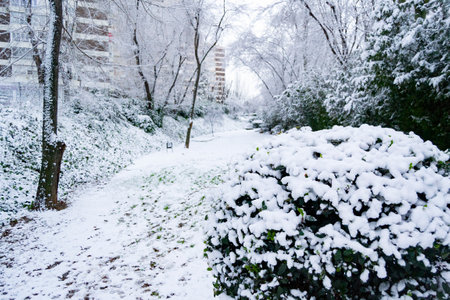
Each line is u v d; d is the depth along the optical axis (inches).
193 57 984.3
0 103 442.9
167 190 352.5
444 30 207.6
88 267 186.2
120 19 675.4
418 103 244.1
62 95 527.2
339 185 77.8
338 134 100.0
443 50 218.5
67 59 432.8
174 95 1038.4
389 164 81.0
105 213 302.7
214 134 1128.2
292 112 667.4
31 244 224.7
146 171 466.6
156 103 971.3
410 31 225.8
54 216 281.6
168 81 978.7
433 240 65.4
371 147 93.7
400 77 236.5
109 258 197.3
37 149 396.8
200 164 467.2
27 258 201.8
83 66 493.7
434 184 77.4
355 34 528.1
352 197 74.8
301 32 705.0
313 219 77.5
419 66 231.0
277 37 795.4
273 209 84.1
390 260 67.0
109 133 634.8
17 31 362.6
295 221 77.7
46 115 296.5
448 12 207.2
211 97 1609.3
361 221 71.1
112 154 559.5
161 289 150.6
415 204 75.7
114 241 228.1
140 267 179.2
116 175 472.4
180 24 772.6
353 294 72.3
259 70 923.4
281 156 95.3
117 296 148.9
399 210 71.6
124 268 180.2
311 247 74.6
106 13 496.4
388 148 91.0
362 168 79.4
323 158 88.5
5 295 156.4
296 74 825.5
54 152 299.1
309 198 80.0
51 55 293.3
